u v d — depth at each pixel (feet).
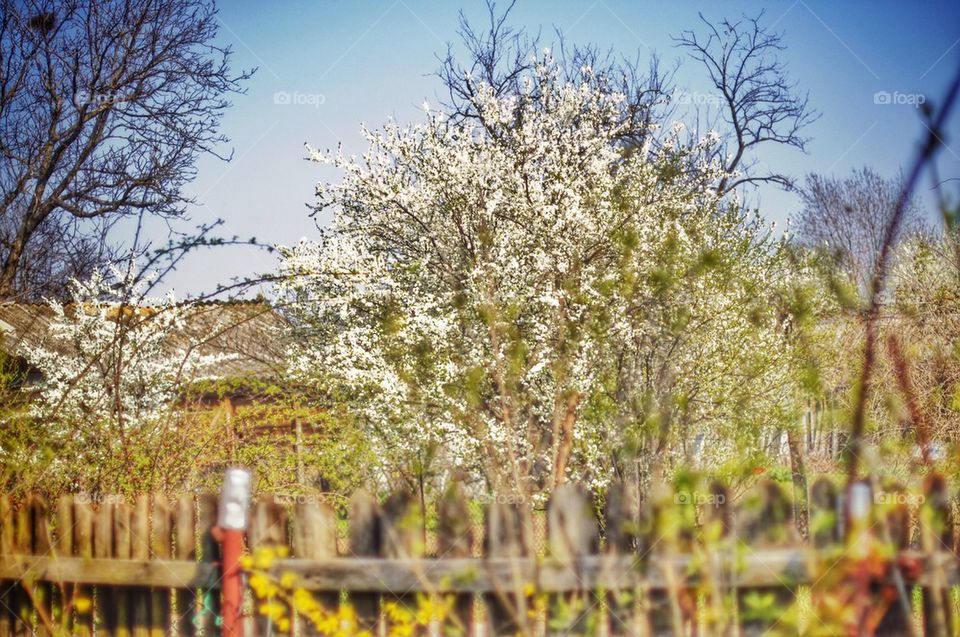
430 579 13.51
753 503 12.46
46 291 58.70
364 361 33.32
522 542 13.29
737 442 24.97
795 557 12.09
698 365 27.45
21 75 59.06
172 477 24.29
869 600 11.57
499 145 35.37
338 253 35.83
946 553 11.80
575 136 36.29
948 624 11.66
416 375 30.99
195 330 37.45
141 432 24.00
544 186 34.94
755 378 27.45
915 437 15.44
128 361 24.82
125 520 15.35
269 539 14.30
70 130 59.57
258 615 14.11
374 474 33.65
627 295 26.35
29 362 36.11
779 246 30.83
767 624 12.25
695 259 27.91
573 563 13.05
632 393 24.54
